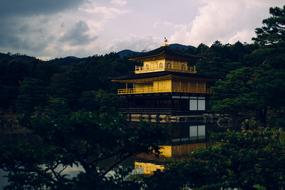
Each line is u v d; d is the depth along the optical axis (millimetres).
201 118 66312
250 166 12992
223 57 109688
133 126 11125
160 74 65188
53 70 112938
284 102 41250
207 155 13602
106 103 79500
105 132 10305
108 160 34688
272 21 42312
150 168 31922
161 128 11008
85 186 10188
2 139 53094
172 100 64500
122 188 10656
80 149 11156
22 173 10578
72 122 10164
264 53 42594
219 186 12758
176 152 44094
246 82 60844
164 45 70500
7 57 163875
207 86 75688
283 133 14664
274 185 13125
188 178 12023
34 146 10828
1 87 94625
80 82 91062
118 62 123562
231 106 56562
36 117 10688
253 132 14578
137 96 71875
